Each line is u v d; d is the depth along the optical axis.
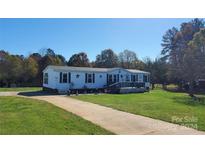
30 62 48.09
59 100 18.81
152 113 13.16
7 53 46.97
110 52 67.19
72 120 10.73
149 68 52.25
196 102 20.52
